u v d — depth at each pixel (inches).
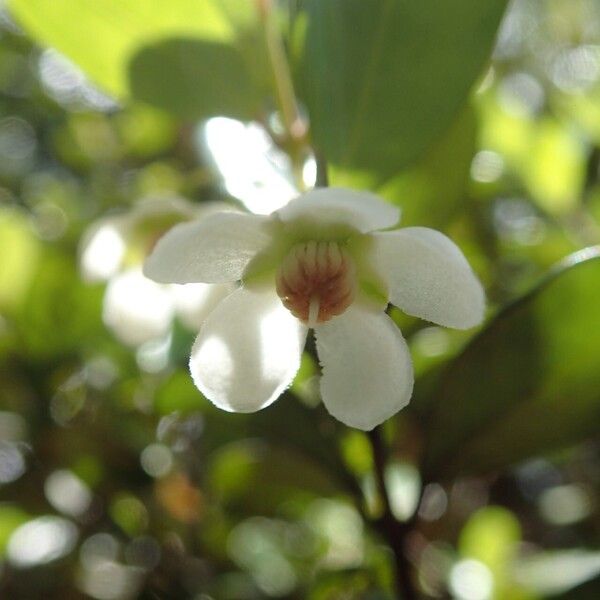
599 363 2.9
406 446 3.7
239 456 3.8
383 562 3.4
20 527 4.3
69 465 4.1
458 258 2.5
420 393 3.3
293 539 4.4
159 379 3.9
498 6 2.9
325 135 2.9
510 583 3.8
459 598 3.8
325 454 3.2
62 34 3.3
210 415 3.6
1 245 4.3
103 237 3.7
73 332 4.1
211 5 3.2
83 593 4.2
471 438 3.0
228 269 2.8
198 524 4.1
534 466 5.4
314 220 2.8
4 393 4.2
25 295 4.1
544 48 6.1
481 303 2.5
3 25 6.8
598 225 4.7
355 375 2.8
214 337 2.8
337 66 2.9
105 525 4.2
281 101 3.2
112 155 6.4
